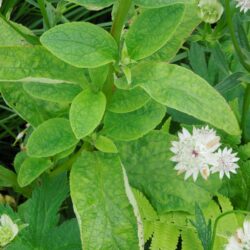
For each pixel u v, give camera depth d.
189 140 0.55
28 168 0.53
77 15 0.78
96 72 0.48
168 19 0.45
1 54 0.48
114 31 0.46
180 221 0.57
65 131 0.50
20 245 0.53
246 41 0.61
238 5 0.59
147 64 0.47
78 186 0.51
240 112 0.65
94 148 0.54
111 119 0.51
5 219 0.52
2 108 0.74
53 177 0.55
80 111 0.46
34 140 0.50
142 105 0.49
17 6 0.79
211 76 0.66
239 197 0.61
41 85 0.50
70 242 0.54
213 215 0.58
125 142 0.57
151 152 0.57
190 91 0.46
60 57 0.43
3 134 0.71
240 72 0.59
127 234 0.50
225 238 0.57
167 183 0.57
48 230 0.54
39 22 0.78
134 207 0.50
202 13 0.62
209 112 0.46
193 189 0.57
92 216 0.50
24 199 0.67
